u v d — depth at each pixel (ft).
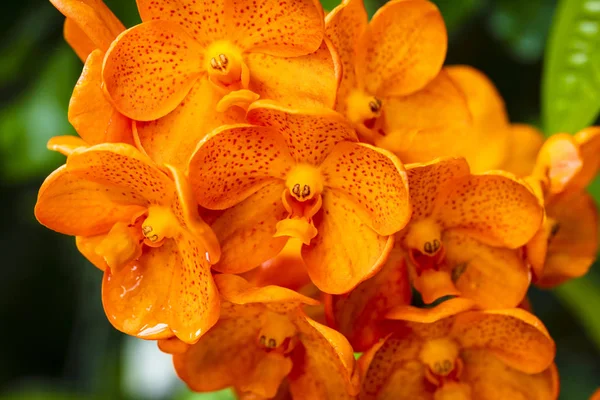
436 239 1.54
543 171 1.58
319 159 1.51
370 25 1.55
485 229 1.55
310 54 1.51
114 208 1.53
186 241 1.50
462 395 1.57
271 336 1.54
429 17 1.56
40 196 1.50
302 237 1.49
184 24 1.52
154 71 1.52
